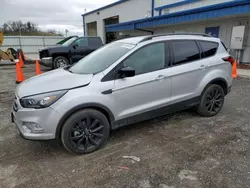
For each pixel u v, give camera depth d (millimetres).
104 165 2859
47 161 2990
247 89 6684
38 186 2494
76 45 11203
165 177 2598
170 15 13688
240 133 3701
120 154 3123
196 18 11922
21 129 2965
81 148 3107
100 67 3404
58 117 2867
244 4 9211
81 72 3508
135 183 2506
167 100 3787
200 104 4289
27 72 11328
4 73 11031
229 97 5859
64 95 2906
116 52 3611
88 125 3107
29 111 2836
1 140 3605
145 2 19234
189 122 4211
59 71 3879
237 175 2602
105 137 3275
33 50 25875
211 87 4297
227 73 4508
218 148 3225
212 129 3885
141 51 3518
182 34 4078
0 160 3031
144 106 3551
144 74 3486
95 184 2504
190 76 3969
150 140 3525
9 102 5719
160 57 3689
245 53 11609
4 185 2520
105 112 3236
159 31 18219
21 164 2934
